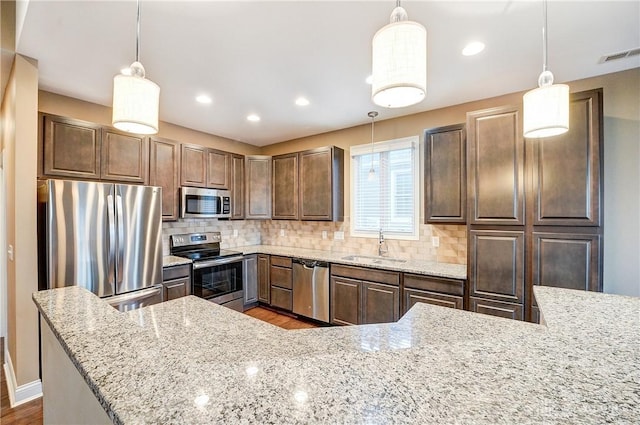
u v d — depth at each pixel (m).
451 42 1.99
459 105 3.15
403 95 1.01
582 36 1.92
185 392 0.61
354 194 3.96
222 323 1.45
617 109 2.42
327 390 0.60
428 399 0.57
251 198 4.41
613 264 2.41
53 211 2.25
